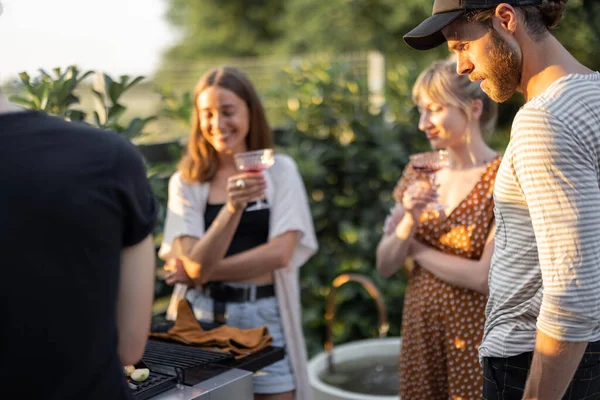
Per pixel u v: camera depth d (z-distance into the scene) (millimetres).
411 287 2428
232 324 2424
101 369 1179
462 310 2258
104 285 1166
